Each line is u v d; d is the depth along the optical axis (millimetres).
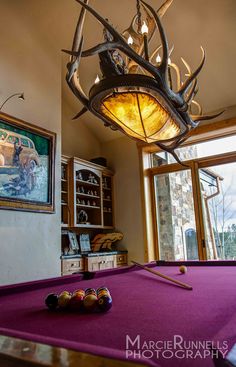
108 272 2332
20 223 3102
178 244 4691
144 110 2027
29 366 611
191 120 2213
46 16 3674
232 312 1124
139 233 4887
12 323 1053
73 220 4359
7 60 3250
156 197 5027
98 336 878
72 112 5125
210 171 4633
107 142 5543
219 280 1912
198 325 965
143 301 1354
